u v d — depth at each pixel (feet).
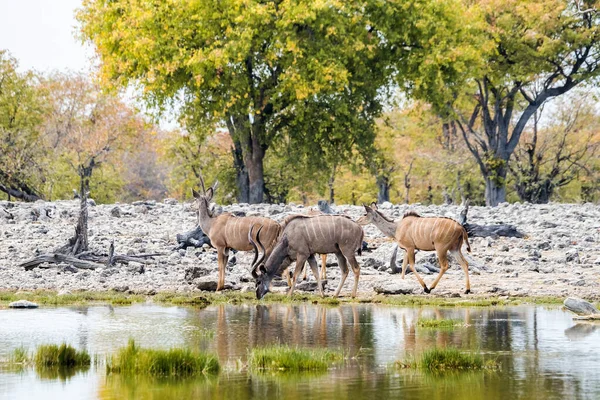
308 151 502.38
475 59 493.77
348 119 488.85
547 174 642.63
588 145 646.33
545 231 305.12
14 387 108.06
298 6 436.35
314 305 183.42
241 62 464.65
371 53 467.93
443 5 480.64
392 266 230.68
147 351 119.24
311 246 190.60
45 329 150.51
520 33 532.32
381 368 118.62
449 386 107.14
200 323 157.38
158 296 193.67
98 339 140.56
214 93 464.24
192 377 113.80
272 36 451.94
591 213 362.94
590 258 257.55
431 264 239.09
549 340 138.82
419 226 201.26
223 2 440.86
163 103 469.57
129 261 239.09
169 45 441.27
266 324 156.35
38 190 621.31
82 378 113.39
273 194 617.62
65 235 290.76
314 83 445.78
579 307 170.81
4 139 604.90
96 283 214.48
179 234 265.13
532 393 103.24
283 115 501.56
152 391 105.60
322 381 110.52
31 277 221.66
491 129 566.77
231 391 105.29
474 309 178.09
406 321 159.84
